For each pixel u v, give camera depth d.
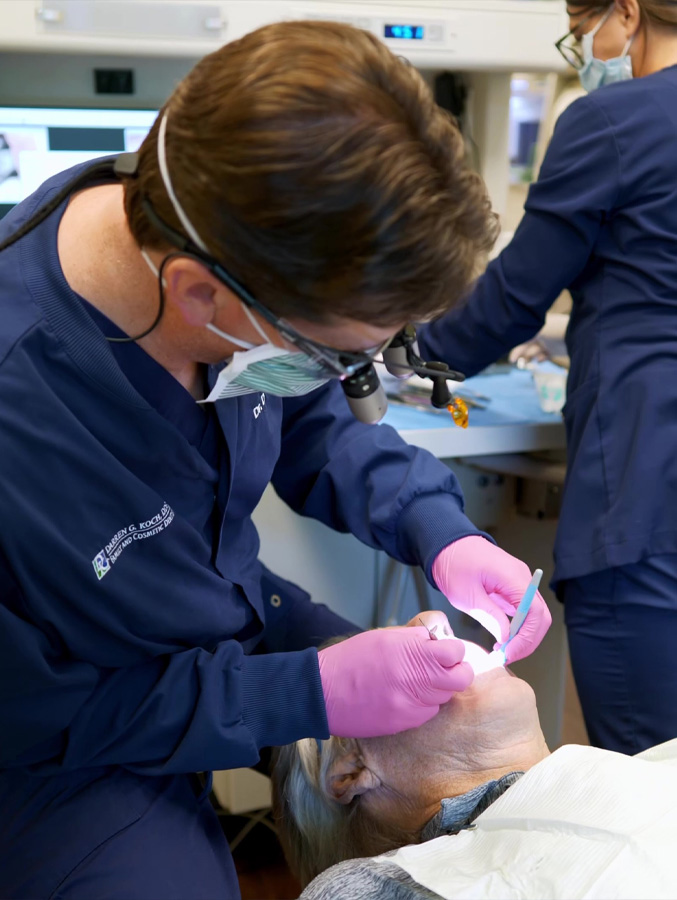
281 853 1.99
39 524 0.90
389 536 1.38
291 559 1.87
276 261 0.69
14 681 0.93
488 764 1.12
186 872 1.05
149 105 1.88
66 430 0.91
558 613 2.07
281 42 0.70
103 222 0.92
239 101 0.67
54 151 1.71
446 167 0.69
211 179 0.69
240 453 1.12
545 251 1.52
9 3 1.54
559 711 2.13
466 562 1.27
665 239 1.45
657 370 1.45
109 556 0.97
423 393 1.86
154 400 0.99
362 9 1.71
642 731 1.50
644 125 1.42
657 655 1.46
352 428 1.43
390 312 0.72
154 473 1.01
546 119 2.45
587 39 1.55
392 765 1.15
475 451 1.70
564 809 0.94
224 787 2.01
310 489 1.45
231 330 0.82
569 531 1.53
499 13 1.80
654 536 1.44
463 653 1.07
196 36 1.63
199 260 0.75
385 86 0.68
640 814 0.90
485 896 0.85
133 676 1.04
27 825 1.07
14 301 0.91
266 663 1.05
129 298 0.91
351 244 0.67
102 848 1.04
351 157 0.65
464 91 2.08
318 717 1.03
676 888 0.81
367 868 0.95
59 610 0.96
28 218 0.99
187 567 1.06
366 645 1.08
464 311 1.63
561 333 2.15
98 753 1.02
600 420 1.50
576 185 1.46
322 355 0.80
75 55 1.80
